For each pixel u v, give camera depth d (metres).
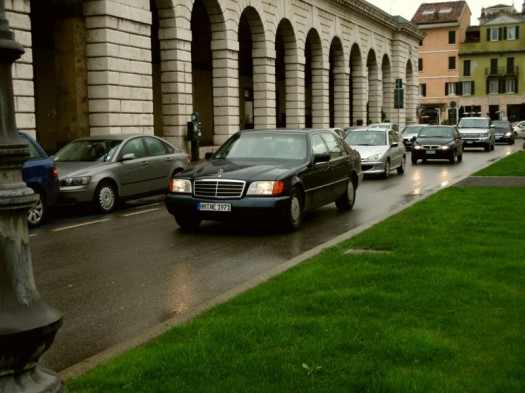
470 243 9.12
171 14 28.30
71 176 14.52
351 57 52.56
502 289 6.50
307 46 49.19
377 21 55.47
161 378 4.37
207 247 10.40
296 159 12.49
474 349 4.85
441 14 92.31
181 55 28.80
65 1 23.98
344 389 4.14
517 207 13.00
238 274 8.47
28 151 3.14
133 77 25.25
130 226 12.83
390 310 5.87
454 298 6.20
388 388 4.11
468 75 90.88
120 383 4.30
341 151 14.51
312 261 8.15
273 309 5.92
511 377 4.31
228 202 11.30
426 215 12.09
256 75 37.31
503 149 43.34
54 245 10.77
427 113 93.38
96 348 5.67
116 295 7.46
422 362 4.61
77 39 24.06
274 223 12.37
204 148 31.59
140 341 5.31
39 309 3.13
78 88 24.25
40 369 3.23
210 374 4.42
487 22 89.38
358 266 7.72
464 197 14.98
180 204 11.61
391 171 25.61
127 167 15.77
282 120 54.00
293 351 4.84
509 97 89.12
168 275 8.43
